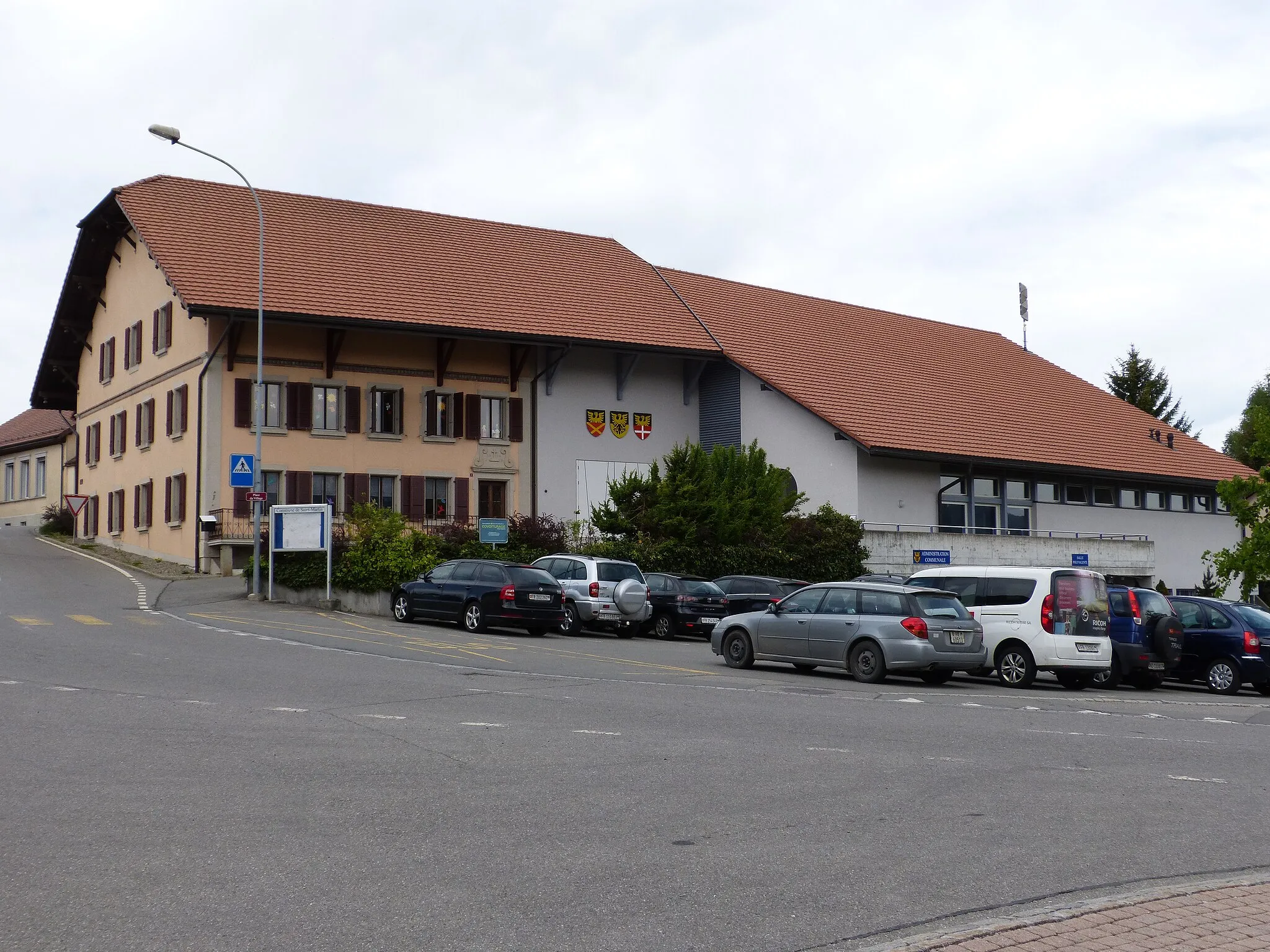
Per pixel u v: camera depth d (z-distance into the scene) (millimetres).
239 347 40188
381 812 9156
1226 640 23547
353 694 16078
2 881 7168
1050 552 47219
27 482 65875
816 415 44562
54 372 55906
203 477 39594
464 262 47781
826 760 12078
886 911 6977
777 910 6941
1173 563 55969
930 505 46375
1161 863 8359
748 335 50562
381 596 31562
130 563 42062
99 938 6207
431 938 6305
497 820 8992
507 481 44844
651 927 6562
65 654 19828
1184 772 12242
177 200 43812
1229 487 36344
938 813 9742
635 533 37906
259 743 12000
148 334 45031
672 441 48781
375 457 42312
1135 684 24234
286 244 43688
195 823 8664
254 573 33844
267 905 6789
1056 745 13805
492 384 44906
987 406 52969
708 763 11656
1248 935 6484
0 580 35562
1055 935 6410
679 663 23266
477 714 14539
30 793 9531
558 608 28531
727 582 32031
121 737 12148
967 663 21078
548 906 6891
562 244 53000
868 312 60312
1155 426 59469
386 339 42906
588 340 44906
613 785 10414
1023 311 66125
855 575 40562
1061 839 8992
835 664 21500
